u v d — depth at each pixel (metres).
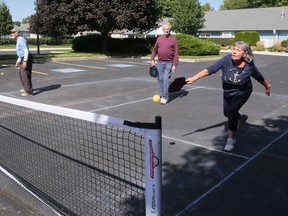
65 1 24.38
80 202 3.44
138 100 8.60
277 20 46.41
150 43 26.55
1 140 5.23
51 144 5.05
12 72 14.05
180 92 9.74
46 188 3.74
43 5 25.08
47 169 4.21
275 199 3.58
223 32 49.75
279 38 45.41
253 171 4.27
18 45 8.64
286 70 16.30
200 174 4.20
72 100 8.57
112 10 23.19
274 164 4.49
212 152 4.93
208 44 25.00
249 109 7.54
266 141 5.38
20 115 6.71
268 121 6.53
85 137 5.32
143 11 24.33
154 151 2.24
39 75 13.47
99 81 11.90
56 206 3.38
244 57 4.36
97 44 28.41
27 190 3.75
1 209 3.45
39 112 6.93
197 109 7.61
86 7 23.14
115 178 3.92
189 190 3.79
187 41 24.66
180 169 4.34
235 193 3.71
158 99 7.06
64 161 4.45
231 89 4.62
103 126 5.73
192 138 5.56
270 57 26.41
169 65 7.83
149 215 2.37
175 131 5.95
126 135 5.35
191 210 3.38
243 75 4.45
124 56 24.66
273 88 10.52
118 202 3.41
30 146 4.97
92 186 3.75
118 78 12.76
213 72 4.52
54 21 24.69
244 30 47.56
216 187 3.85
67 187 3.75
